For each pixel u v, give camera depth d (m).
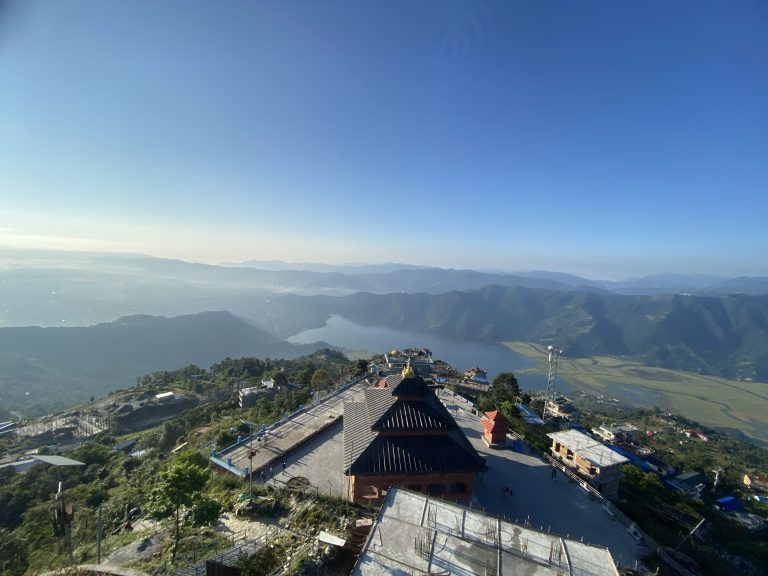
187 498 21.78
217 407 88.75
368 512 25.45
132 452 72.44
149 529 25.70
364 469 26.48
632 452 75.62
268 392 93.25
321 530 22.47
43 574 19.22
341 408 46.69
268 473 31.20
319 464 32.78
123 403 119.06
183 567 19.73
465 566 15.52
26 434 103.44
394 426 28.45
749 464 107.19
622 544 25.73
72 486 48.81
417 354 94.00
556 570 15.48
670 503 36.94
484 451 38.47
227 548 21.38
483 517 18.45
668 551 25.50
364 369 73.44
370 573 15.01
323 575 18.88
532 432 46.84
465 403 53.12
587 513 29.02
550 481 33.38
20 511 42.78
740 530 36.91
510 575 15.14
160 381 150.38
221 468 32.12
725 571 26.06
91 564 20.31
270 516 25.20
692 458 91.06
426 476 27.69
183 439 64.19
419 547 16.41
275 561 19.25
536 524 27.30
